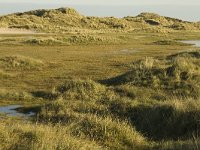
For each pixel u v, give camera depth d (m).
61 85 19.53
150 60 24.08
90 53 38.81
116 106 15.00
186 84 18.67
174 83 18.92
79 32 77.38
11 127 10.12
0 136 9.24
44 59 33.06
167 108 13.72
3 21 101.94
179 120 12.87
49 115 14.33
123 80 20.14
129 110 14.58
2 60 28.52
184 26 123.12
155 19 161.12
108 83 20.48
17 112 16.05
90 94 17.11
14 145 8.96
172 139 11.82
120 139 10.90
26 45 46.50
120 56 36.06
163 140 11.50
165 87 18.67
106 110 14.66
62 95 17.33
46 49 42.38
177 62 21.14
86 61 32.00
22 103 17.69
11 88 20.94
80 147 9.36
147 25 142.12
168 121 12.93
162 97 17.25
